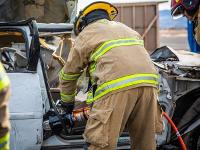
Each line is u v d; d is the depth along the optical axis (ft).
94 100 12.92
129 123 13.55
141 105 12.96
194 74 16.93
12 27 14.62
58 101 15.42
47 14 26.40
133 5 53.21
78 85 15.67
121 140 15.10
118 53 12.76
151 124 13.21
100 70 12.84
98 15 13.52
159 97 16.51
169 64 17.11
